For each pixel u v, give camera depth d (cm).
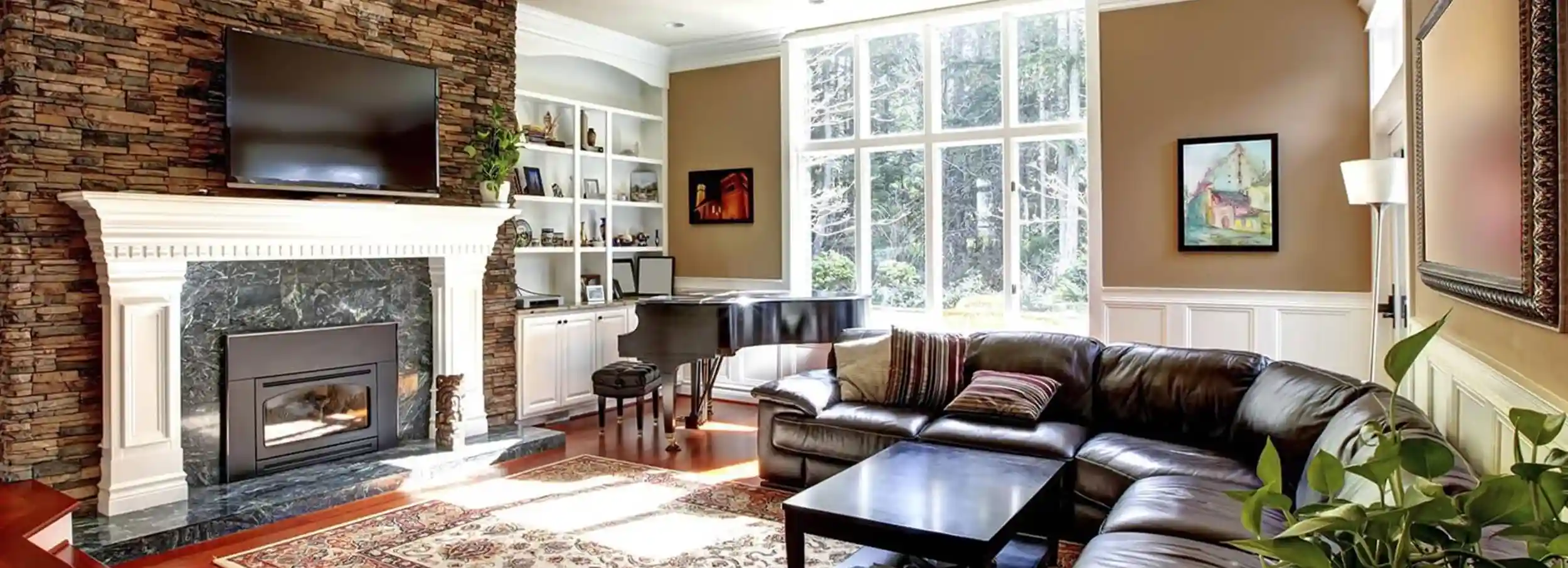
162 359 382
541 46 607
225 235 394
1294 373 344
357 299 469
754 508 407
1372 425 104
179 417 391
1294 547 88
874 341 466
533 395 589
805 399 434
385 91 461
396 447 484
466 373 512
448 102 511
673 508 407
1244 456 347
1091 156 555
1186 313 532
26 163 355
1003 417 397
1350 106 484
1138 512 267
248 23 421
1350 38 483
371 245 455
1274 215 504
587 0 569
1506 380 204
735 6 591
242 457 418
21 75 353
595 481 455
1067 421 412
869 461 338
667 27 645
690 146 719
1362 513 86
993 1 588
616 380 564
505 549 352
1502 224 191
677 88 723
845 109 656
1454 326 265
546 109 646
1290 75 498
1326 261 493
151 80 391
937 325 622
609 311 654
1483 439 229
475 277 517
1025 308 593
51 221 362
